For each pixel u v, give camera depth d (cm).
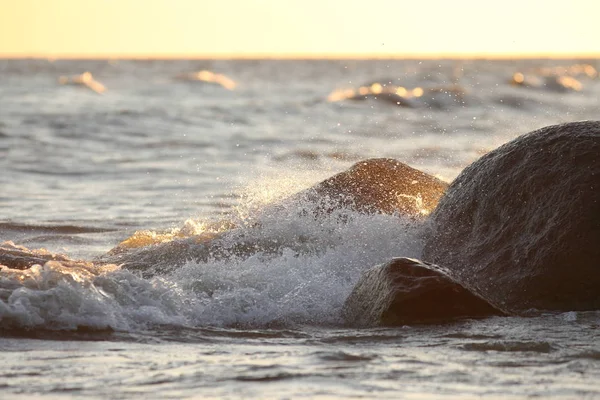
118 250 3781
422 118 13238
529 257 3017
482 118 13250
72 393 1989
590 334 2542
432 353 2336
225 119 12962
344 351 2361
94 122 11625
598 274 2933
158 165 7850
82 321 2598
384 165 3916
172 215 5209
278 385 2034
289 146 9406
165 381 2073
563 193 3066
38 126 10944
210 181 6788
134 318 2680
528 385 2034
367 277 2877
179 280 3086
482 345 2414
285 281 3091
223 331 2644
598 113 14262
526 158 3228
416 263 2817
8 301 2625
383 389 2003
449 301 2741
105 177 7094
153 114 13138
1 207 5447
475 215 3262
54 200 5812
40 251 3372
